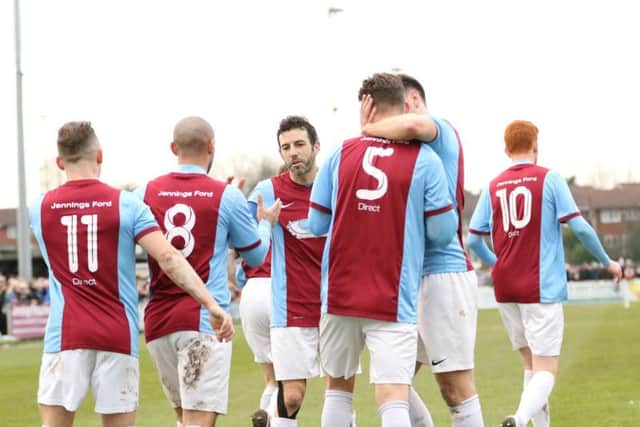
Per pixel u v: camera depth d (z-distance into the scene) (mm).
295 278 26859
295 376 26750
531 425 32531
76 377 19266
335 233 20531
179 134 22281
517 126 28062
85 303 19422
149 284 22031
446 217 20422
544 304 27188
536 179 27406
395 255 20203
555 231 27469
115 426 19531
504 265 27781
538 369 27281
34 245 190000
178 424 23453
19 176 111812
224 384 21656
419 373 49875
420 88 23562
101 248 19438
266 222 23609
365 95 21172
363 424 33875
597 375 47438
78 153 19828
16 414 40969
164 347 21781
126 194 19766
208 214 21844
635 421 33188
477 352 64188
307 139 27234
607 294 165875
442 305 22297
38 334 105688
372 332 20391
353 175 20453
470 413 22516
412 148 20562
